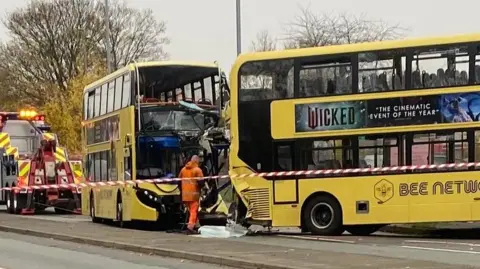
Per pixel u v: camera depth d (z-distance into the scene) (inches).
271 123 805.9
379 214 778.8
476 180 762.8
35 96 2396.7
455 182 765.3
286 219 800.9
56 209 1405.0
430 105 770.8
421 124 772.0
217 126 951.0
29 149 1433.3
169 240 757.3
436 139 769.6
